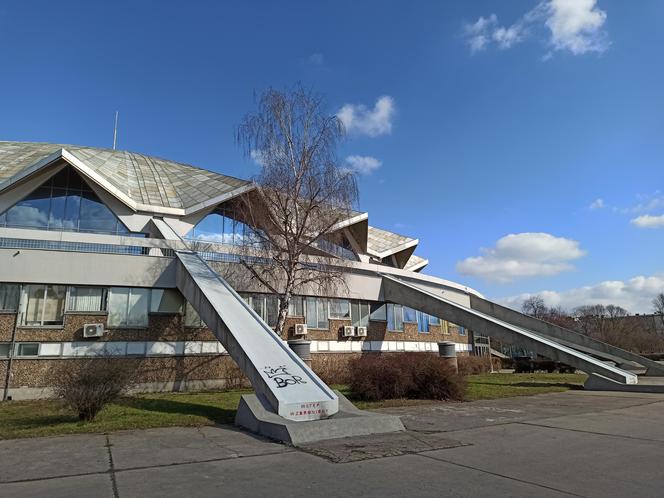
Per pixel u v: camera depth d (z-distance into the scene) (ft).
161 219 89.76
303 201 68.03
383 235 150.61
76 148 109.19
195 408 46.14
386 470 22.70
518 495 18.81
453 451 26.89
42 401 59.41
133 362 68.03
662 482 20.63
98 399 38.29
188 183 103.19
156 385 68.74
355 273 93.45
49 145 109.91
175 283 72.79
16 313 64.64
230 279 76.64
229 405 48.21
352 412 36.73
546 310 307.99
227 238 94.02
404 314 102.94
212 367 73.00
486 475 21.72
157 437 31.63
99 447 28.22
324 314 88.33
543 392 64.49
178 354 71.20
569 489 19.61
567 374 110.11
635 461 24.45
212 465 23.84
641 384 67.00
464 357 113.60
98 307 69.05
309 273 76.43
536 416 41.11
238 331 48.65
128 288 71.00
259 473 22.22
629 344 219.20
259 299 80.33
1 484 20.51
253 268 74.18
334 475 21.83
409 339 102.42
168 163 121.49
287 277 71.56
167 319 71.82
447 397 53.98
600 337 223.30
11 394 61.82
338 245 85.61
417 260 168.86
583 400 54.70
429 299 92.17
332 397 36.91
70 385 38.32
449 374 54.85
